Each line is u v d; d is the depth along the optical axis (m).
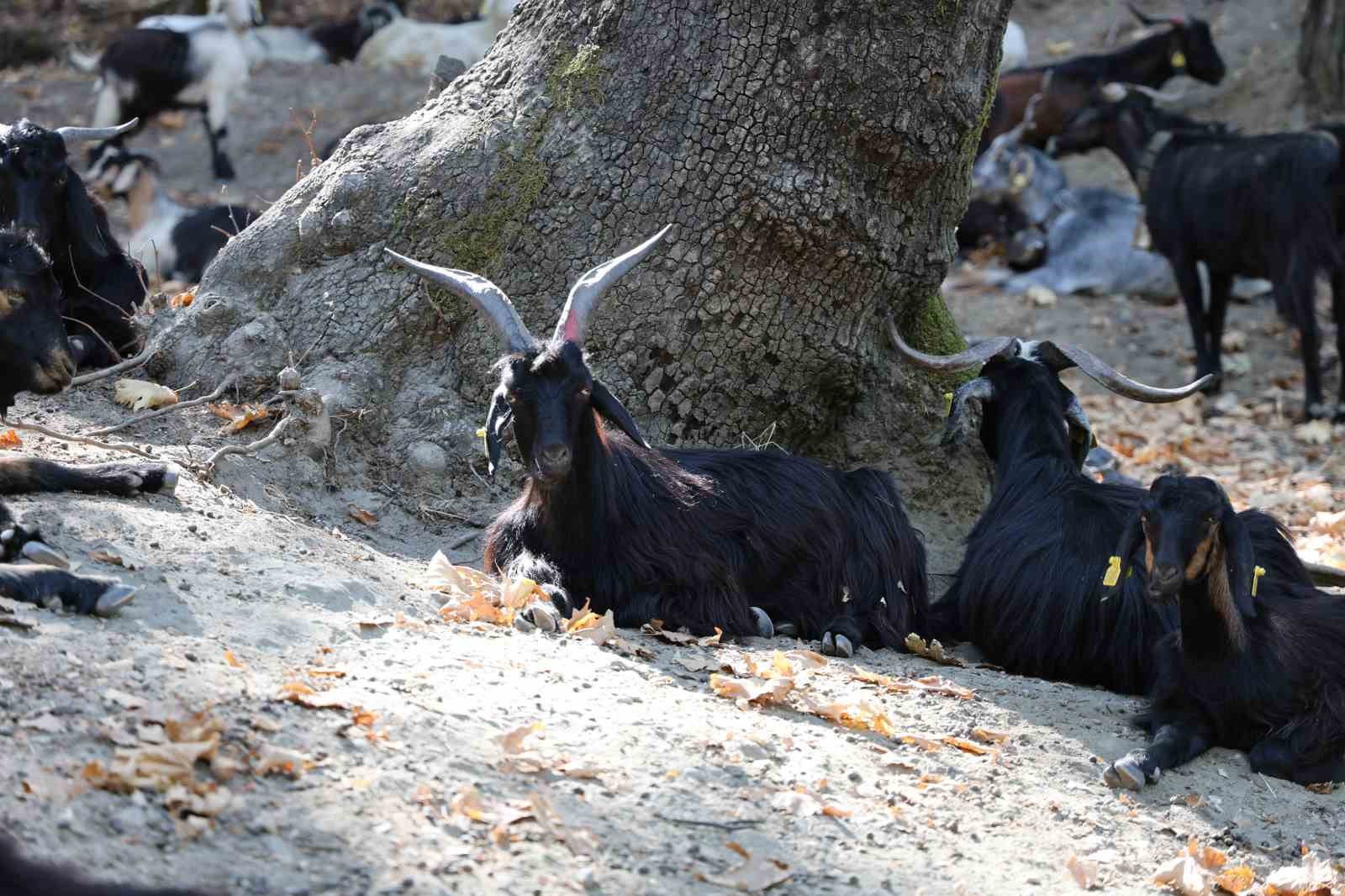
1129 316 23.58
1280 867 8.01
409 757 6.87
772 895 6.59
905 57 11.27
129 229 23.61
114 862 5.67
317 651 7.83
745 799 7.29
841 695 8.91
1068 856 7.59
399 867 6.06
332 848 6.09
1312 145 20.11
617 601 9.88
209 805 6.11
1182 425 20.02
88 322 12.37
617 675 8.46
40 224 11.73
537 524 9.98
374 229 11.87
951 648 10.98
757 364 12.03
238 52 26.52
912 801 7.76
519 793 6.84
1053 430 11.23
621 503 9.83
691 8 11.41
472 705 7.57
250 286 12.05
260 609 8.16
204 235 20.81
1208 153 20.97
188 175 27.22
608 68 11.64
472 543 11.20
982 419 12.15
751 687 8.56
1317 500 16.95
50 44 31.67
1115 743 9.02
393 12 32.03
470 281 10.06
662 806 7.06
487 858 6.29
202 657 7.34
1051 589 10.36
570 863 6.41
